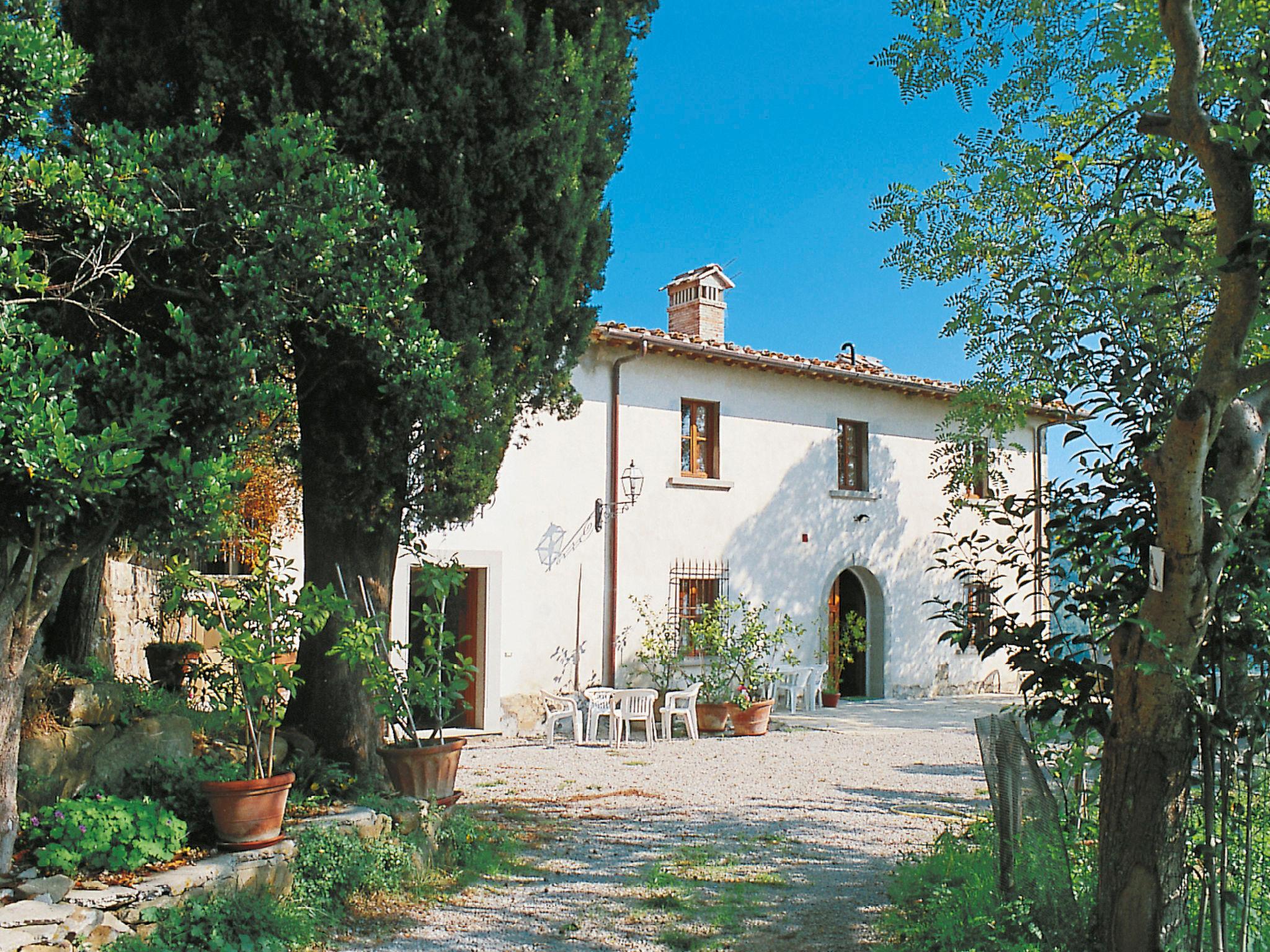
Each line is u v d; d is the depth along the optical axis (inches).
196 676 264.7
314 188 200.1
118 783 208.7
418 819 247.4
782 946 197.8
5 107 170.4
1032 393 259.3
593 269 307.1
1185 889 156.6
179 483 169.0
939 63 193.5
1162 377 169.9
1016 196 233.1
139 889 173.9
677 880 244.8
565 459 549.3
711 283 727.1
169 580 220.2
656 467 586.9
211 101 236.7
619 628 561.6
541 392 311.1
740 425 629.9
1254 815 177.6
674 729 538.6
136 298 191.6
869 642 702.5
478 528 510.6
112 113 246.5
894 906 218.7
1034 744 224.5
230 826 198.5
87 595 269.3
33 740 194.9
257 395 184.7
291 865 205.8
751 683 552.4
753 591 625.9
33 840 180.9
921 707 655.8
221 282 187.6
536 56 265.9
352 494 261.0
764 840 289.4
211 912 178.2
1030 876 187.5
